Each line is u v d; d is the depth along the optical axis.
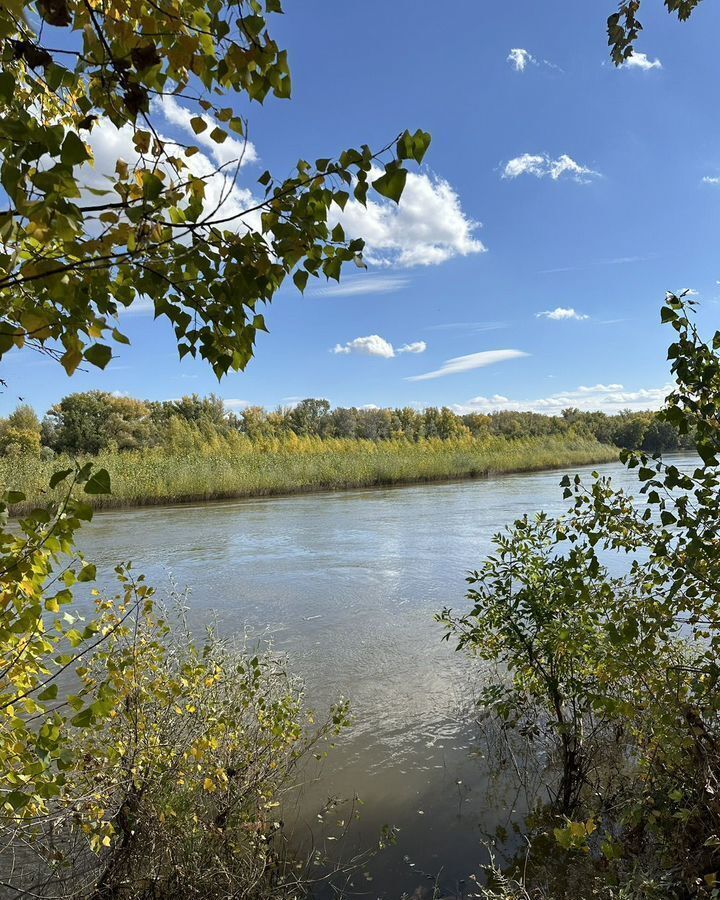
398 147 1.55
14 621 2.17
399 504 22.14
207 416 53.22
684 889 2.52
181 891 2.85
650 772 3.08
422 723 5.02
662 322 2.67
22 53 1.41
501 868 3.29
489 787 4.06
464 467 37.00
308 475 30.92
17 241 1.27
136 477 25.69
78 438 45.03
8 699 2.26
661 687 2.85
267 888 3.09
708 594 2.70
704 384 2.59
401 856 3.41
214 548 13.59
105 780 2.82
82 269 1.46
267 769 3.53
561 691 4.05
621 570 8.66
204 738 3.04
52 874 2.88
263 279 1.76
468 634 4.26
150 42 1.45
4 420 44.12
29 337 1.42
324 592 9.48
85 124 1.60
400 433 53.75
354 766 4.38
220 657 4.06
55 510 1.87
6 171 1.18
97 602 3.17
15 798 1.97
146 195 1.43
